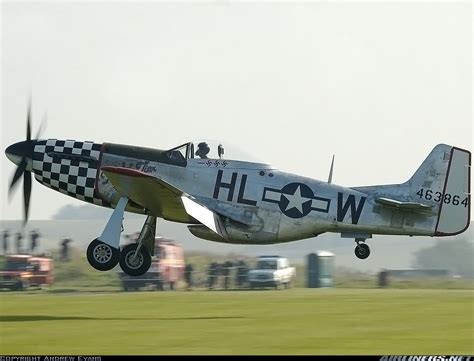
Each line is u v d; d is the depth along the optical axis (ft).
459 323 223.30
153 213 246.68
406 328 214.48
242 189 252.42
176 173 251.60
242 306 263.90
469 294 324.80
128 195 237.04
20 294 344.90
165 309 257.34
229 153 254.27
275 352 181.27
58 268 443.73
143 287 415.64
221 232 246.88
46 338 197.26
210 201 252.01
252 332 205.67
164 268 417.49
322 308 257.55
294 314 241.14
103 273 436.35
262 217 253.24
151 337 198.29
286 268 447.83
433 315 240.32
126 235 444.96
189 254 474.49
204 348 185.68
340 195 257.14
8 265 407.44
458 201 261.85
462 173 262.06
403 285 451.12
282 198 253.85
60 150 254.47
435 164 262.26
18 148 258.78
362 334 203.72
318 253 469.57
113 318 232.12
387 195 260.42
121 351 183.01
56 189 256.32
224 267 455.22
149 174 236.43
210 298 298.56
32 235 456.45
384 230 259.39
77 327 213.46
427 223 261.24
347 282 487.61
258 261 439.63
